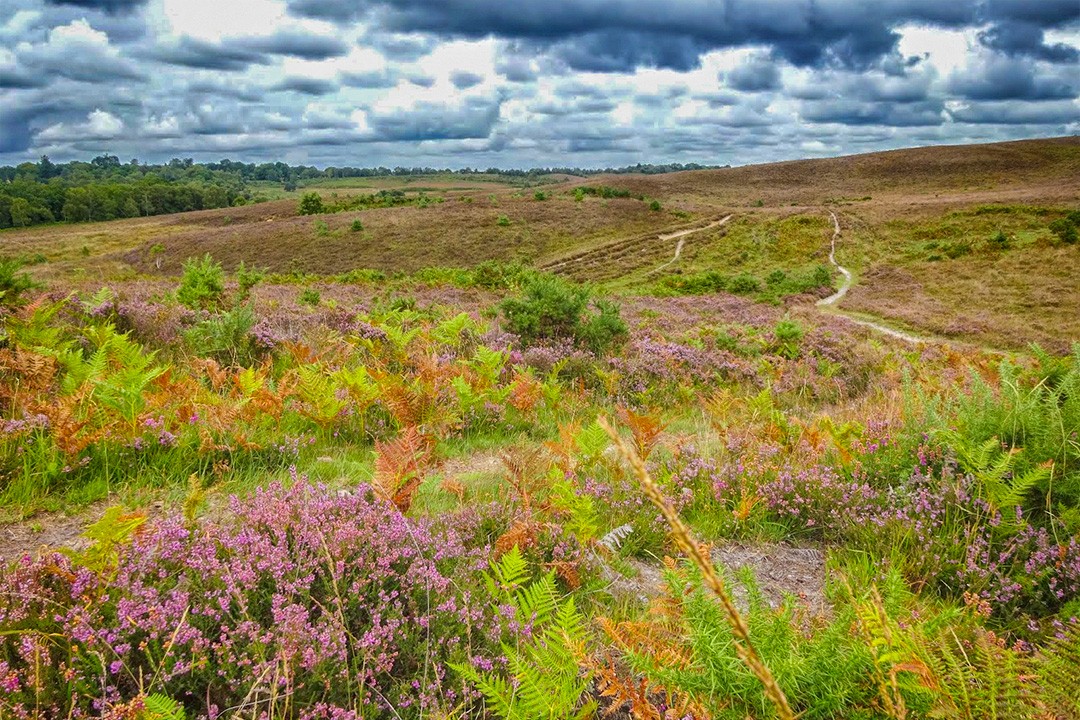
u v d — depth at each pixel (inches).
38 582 96.9
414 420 213.2
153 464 166.9
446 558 119.6
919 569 131.6
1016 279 1743.4
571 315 449.4
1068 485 144.2
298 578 101.1
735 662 75.2
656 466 197.6
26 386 199.3
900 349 744.3
